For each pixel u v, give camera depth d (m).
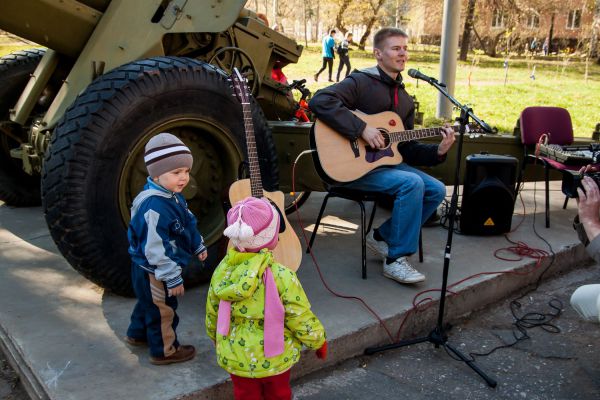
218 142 3.14
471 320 3.34
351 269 3.53
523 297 3.66
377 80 3.36
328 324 2.83
